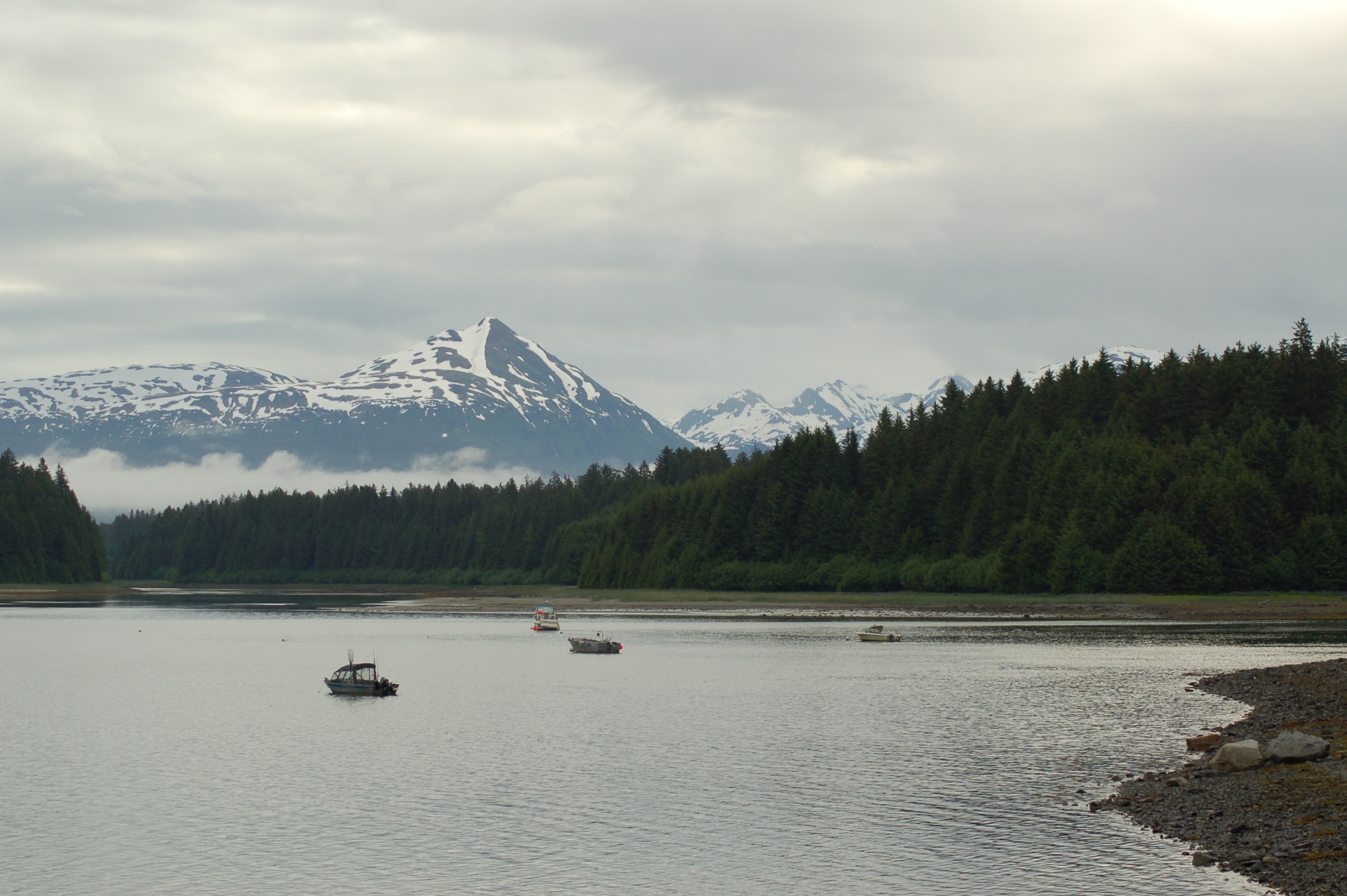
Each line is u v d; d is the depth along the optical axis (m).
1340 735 71.31
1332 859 47.25
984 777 68.88
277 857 55.44
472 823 60.88
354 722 96.19
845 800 64.19
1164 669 121.88
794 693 110.62
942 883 49.38
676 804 64.19
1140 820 56.97
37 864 54.62
